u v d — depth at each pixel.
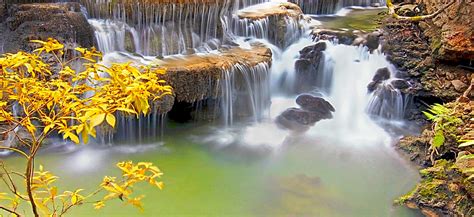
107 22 6.87
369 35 7.85
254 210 4.89
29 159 2.13
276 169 5.73
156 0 6.76
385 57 7.50
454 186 4.75
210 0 7.17
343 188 5.37
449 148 5.29
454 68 6.82
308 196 5.20
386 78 7.30
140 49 6.86
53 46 2.43
